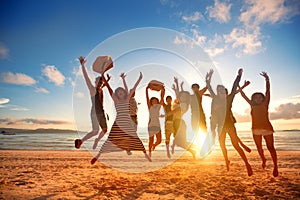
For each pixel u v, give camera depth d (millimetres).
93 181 4324
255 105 4621
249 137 28375
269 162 6891
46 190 3670
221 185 3959
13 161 7445
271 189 3684
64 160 7734
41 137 33062
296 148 15531
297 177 4562
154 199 3211
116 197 3297
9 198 3209
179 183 4125
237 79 4613
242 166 6031
